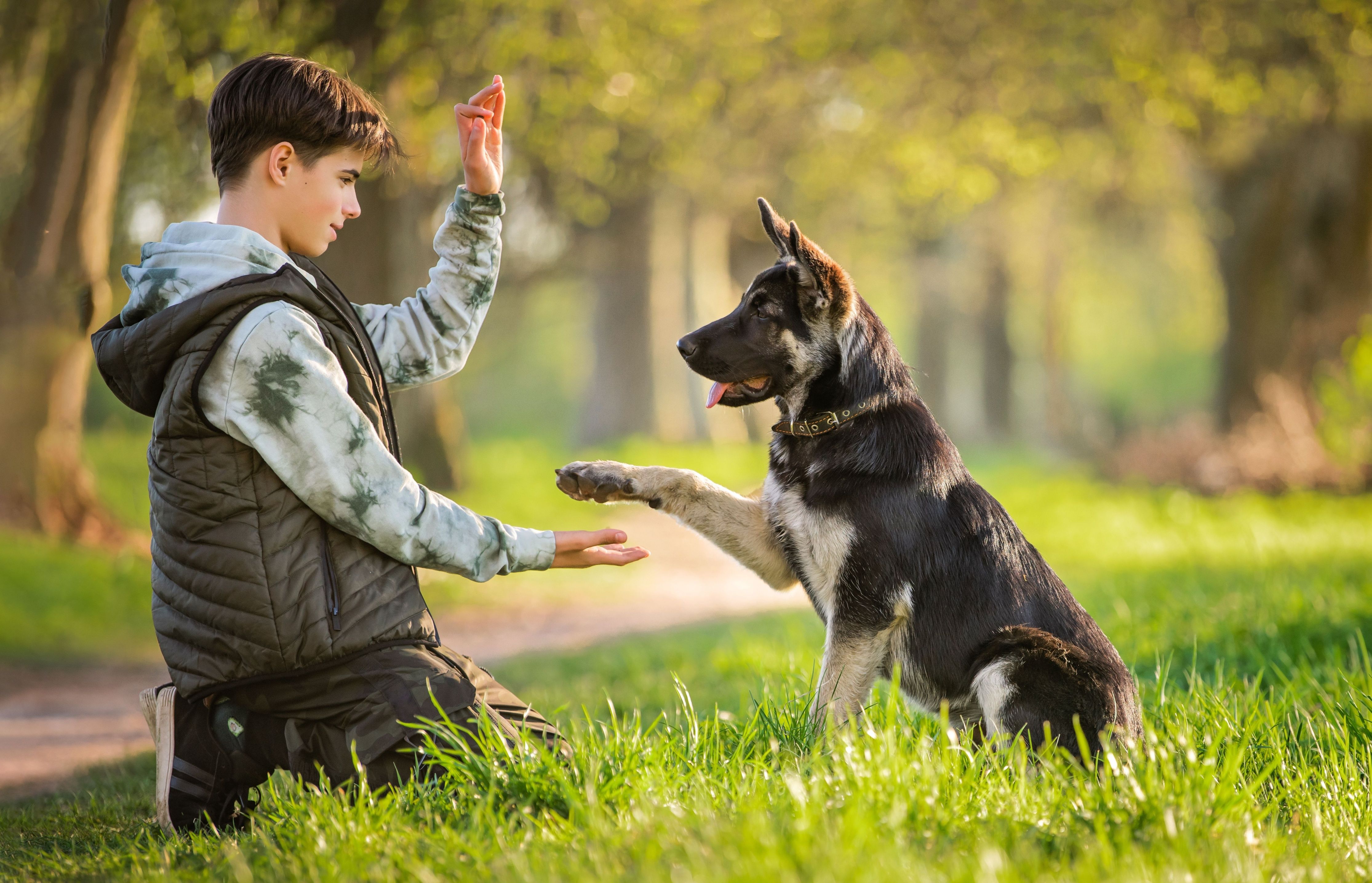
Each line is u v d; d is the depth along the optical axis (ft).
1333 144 57.67
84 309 16.84
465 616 34.17
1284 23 44.27
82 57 32.96
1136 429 89.10
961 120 50.55
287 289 8.20
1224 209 63.67
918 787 7.78
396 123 33.50
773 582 12.59
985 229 93.04
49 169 33.78
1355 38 44.01
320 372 8.13
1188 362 146.82
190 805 8.63
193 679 8.26
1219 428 63.41
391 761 8.45
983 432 115.75
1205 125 51.98
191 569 8.18
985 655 11.12
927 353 114.42
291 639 8.08
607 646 26.55
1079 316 149.69
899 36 46.85
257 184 8.70
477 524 8.70
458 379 126.00
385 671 8.30
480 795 8.09
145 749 18.12
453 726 8.18
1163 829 7.45
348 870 7.08
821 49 44.75
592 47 35.88
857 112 55.31
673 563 45.16
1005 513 12.12
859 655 11.21
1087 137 56.54
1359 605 18.31
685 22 38.06
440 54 34.40
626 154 52.49
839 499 11.36
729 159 59.41
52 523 34.53
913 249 104.01
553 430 135.74
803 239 11.89
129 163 39.37
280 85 8.55
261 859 7.45
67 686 24.90
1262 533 41.34
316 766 8.61
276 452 7.99
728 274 103.96
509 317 128.98
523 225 69.21
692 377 96.07
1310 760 10.52
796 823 7.09
